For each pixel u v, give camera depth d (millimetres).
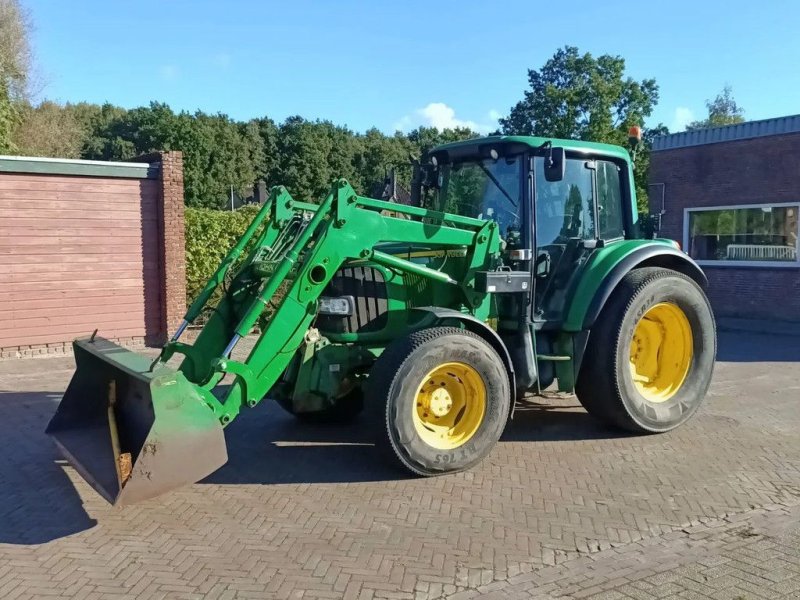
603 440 6020
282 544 4055
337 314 5504
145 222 10820
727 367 9414
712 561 3840
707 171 14898
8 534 4242
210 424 4281
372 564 3803
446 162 6574
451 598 3473
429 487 4934
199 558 3895
